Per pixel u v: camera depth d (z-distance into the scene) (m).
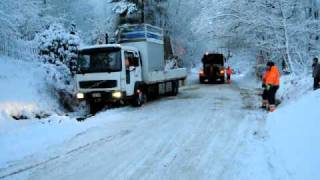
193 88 28.56
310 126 8.13
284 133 9.29
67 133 10.95
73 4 36.34
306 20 24.84
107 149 9.02
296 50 25.02
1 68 16.52
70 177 6.98
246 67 43.28
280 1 24.38
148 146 9.27
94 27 34.50
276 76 14.49
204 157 8.16
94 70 15.62
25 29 21.23
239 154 8.30
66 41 19.28
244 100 19.17
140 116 14.03
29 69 17.78
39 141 9.89
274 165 7.20
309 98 10.98
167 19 36.91
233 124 12.01
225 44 33.81
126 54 16.02
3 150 8.94
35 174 7.18
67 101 17.62
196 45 41.47
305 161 6.60
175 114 14.41
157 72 19.28
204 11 30.86
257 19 26.03
